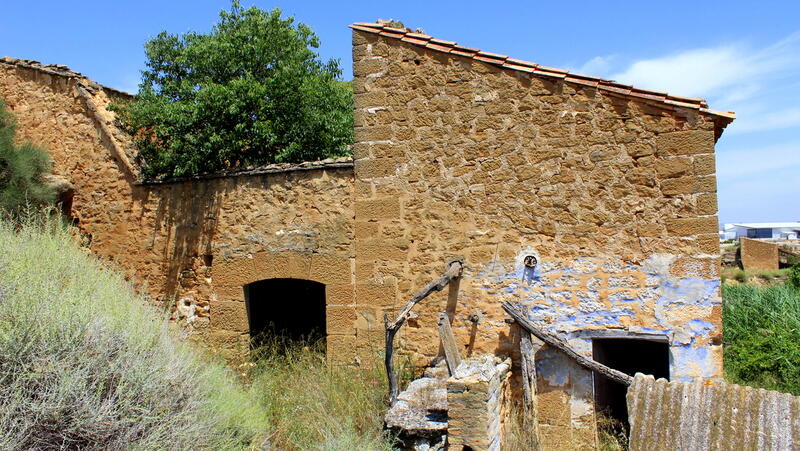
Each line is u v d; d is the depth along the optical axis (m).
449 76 7.87
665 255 7.09
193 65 10.93
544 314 7.46
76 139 10.15
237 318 8.83
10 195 9.35
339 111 12.02
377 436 6.48
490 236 7.70
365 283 8.15
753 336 11.30
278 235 8.61
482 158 7.74
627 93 7.20
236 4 11.62
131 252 9.58
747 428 5.58
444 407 6.32
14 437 4.80
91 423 5.13
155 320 7.62
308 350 8.75
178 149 9.78
